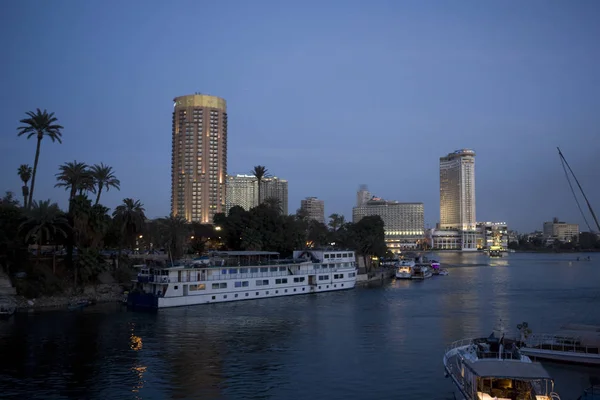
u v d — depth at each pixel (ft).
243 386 170.71
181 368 190.29
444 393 164.76
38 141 385.70
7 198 458.50
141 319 288.51
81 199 352.69
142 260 446.19
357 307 343.26
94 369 188.44
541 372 134.82
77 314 303.27
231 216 561.02
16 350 215.10
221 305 345.31
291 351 216.13
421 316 305.94
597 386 160.66
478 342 181.27
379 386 171.01
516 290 471.21
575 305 362.33
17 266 339.77
